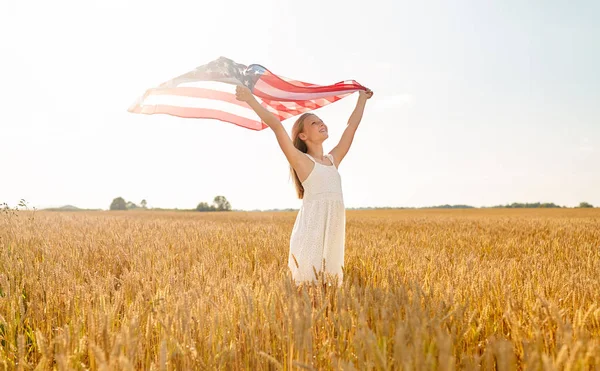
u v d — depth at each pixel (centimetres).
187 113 396
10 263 417
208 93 395
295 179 391
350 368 144
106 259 484
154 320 226
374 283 333
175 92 380
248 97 340
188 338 191
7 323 230
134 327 188
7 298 261
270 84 393
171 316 208
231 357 190
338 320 193
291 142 349
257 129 420
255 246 597
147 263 418
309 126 377
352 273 361
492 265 402
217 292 262
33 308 261
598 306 252
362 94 434
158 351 208
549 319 193
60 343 174
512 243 715
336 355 188
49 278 308
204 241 686
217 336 204
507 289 252
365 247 587
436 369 163
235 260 502
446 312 206
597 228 1212
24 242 630
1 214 1084
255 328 208
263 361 194
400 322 176
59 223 1255
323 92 414
